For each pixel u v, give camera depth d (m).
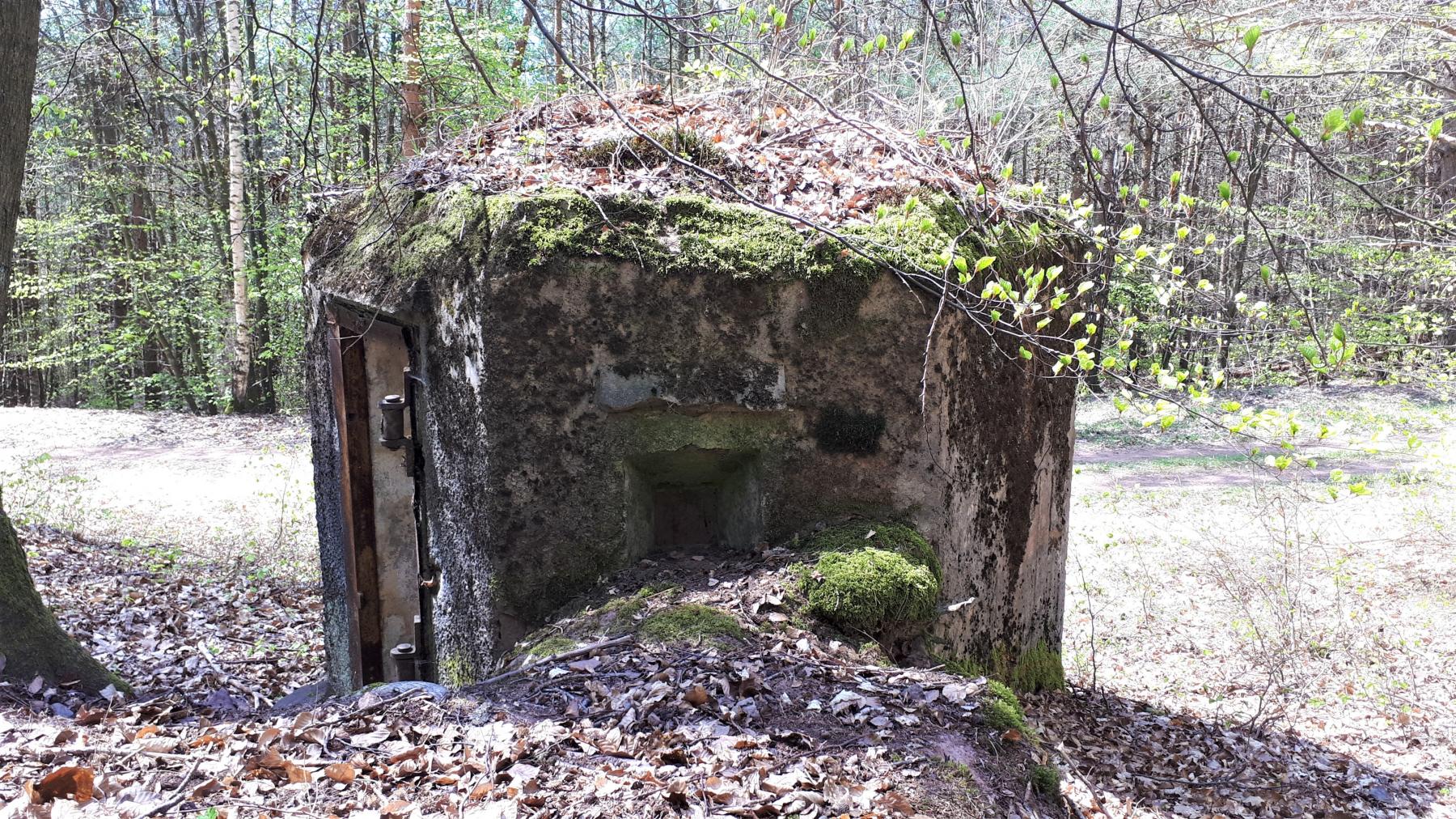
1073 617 7.96
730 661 3.04
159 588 7.72
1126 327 4.10
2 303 3.90
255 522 10.85
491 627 3.72
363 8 4.27
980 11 4.83
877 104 5.47
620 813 2.28
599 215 3.70
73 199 21.28
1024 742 2.82
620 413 3.72
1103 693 5.34
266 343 19.97
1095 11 8.03
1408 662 6.57
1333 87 9.32
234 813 2.26
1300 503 10.82
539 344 3.62
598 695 2.91
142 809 2.25
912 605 3.48
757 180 4.26
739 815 2.27
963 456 4.00
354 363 4.65
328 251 5.01
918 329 3.82
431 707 2.91
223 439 16.50
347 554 4.79
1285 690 5.93
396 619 4.83
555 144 4.38
